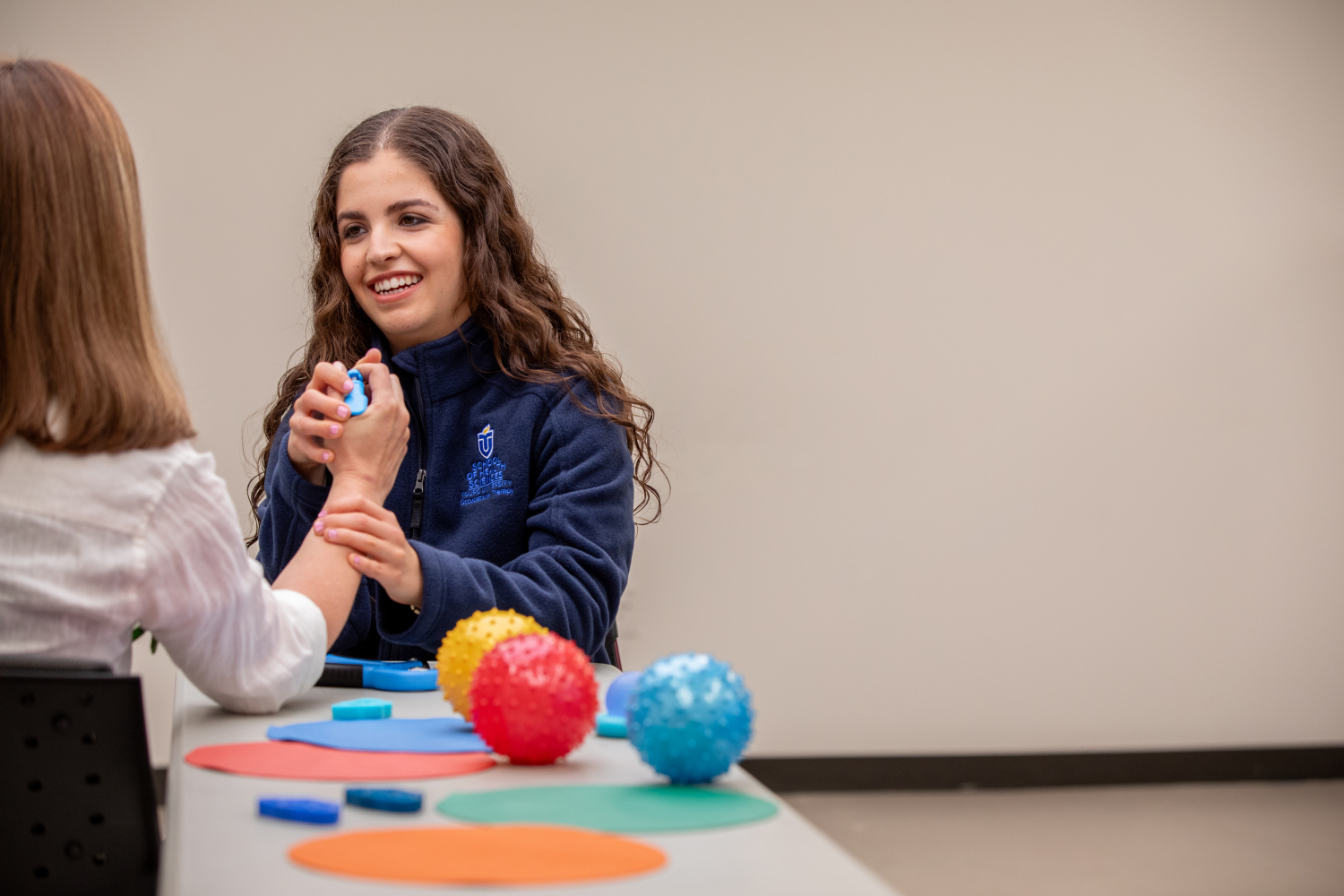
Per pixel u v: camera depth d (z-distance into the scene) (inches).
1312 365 159.0
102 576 26.8
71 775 24.4
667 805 21.3
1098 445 153.3
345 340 55.2
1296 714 155.9
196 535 28.3
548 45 143.0
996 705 149.3
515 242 53.6
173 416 28.2
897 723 146.9
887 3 151.3
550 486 48.8
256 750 26.7
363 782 23.7
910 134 151.1
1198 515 155.2
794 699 144.9
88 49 130.0
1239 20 159.8
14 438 26.5
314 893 16.0
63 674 24.5
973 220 152.0
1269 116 160.1
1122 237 155.5
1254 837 125.3
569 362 51.6
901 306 149.9
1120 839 124.0
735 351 146.0
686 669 23.8
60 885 24.4
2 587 25.9
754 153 147.6
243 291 133.3
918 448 149.4
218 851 18.2
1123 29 156.8
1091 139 155.4
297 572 36.3
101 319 27.2
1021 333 152.4
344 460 39.1
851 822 130.2
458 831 19.2
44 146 26.6
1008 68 153.7
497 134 141.3
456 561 40.7
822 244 148.6
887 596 147.7
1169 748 152.6
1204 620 154.5
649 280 144.4
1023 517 151.3
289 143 135.4
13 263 26.2
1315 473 158.2
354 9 138.0
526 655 25.6
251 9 135.3
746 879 16.8
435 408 51.5
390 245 49.6
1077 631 151.6
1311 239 160.1
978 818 132.5
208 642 30.0
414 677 39.0
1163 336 155.7
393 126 51.4
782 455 146.5
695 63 146.8
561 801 21.6
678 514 143.4
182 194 132.2
